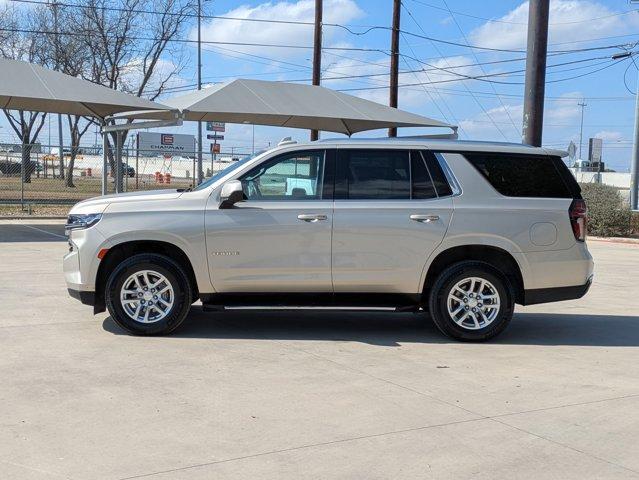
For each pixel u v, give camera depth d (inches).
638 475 160.6
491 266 281.0
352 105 845.8
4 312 318.7
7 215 862.5
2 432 176.2
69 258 280.1
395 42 1040.2
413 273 279.1
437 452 170.9
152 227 272.5
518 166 287.3
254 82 821.2
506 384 228.5
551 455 171.0
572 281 286.5
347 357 257.4
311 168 283.3
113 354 251.4
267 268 276.4
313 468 159.9
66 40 1499.8
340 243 276.2
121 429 180.2
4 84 655.1
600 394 220.4
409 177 282.8
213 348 264.5
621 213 939.3
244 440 175.3
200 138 1336.1
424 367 246.4
